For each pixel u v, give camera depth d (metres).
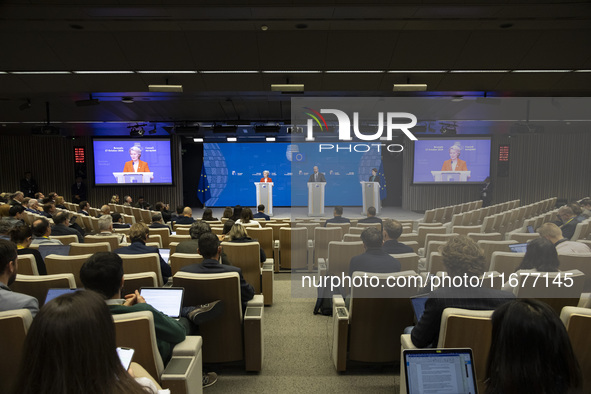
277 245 5.89
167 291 2.51
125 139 15.26
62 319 0.82
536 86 7.95
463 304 2.01
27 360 0.83
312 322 3.99
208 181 17.27
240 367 3.06
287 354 3.28
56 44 6.71
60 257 3.37
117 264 1.93
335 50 6.93
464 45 6.75
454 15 5.75
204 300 2.72
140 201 12.37
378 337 2.79
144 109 11.34
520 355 1.00
